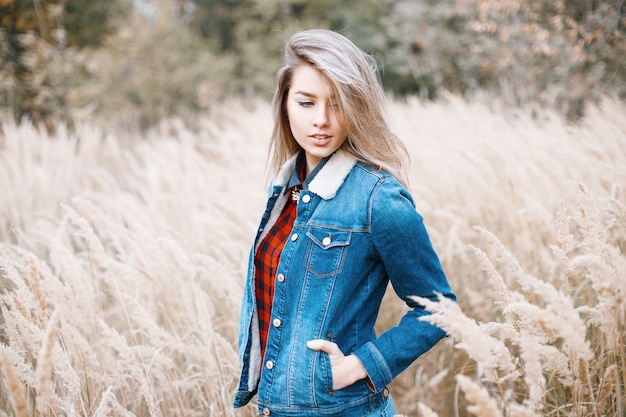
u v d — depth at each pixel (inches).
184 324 98.1
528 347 50.2
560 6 292.8
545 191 122.3
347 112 54.6
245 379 63.7
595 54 284.4
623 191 97.2
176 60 463.5
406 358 55.4
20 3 352.2
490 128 170.9
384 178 56.6
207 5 595.2
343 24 553.0
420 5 473.1
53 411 65.1
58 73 347.9
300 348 56.6
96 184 221.1
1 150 244.5
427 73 483.8
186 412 82.2
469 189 126.6
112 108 415.8
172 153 223.0
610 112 171.8
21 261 109.0
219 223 124.3
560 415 72.5
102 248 89.4
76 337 75.5
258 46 535.2
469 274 118.0
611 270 56.0
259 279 64.1
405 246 54.6
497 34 360.5
